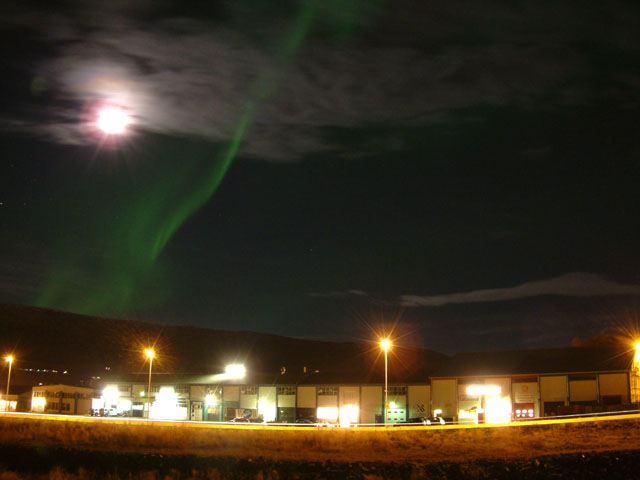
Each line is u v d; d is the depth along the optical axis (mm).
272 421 79125
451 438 45844
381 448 44219
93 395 96188
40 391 97312
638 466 33156
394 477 34031
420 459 39719
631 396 66438
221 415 84312
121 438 49312
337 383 79062
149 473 34531
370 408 77250
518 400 71000
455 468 34875
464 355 80250
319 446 45375
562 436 43844
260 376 88688
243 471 36500
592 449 38969
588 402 68000
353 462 38531
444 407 74688
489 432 47156
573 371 69188
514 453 39875
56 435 51438
